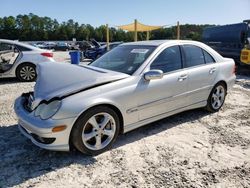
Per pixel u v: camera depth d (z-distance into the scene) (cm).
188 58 456
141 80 380
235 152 363
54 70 379
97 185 289
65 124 314
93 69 397
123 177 303
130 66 404
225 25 1162
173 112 436
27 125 328
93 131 342
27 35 9169
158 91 398
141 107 383
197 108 514
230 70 530
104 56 477
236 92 713
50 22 9838
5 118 494
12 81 876
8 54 827
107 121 351
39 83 357
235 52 1070
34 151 361
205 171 315
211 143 390
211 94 501
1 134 419
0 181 295
